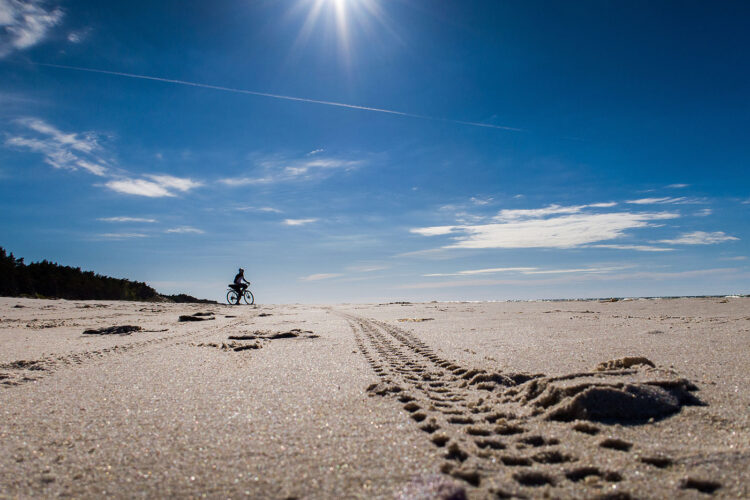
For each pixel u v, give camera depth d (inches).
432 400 112.0
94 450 81.2
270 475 69.2
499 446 80.1
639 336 206.1
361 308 565.3
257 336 251.6
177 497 63.1
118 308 511.2
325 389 123.1
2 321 356.8
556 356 165.9
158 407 108.0
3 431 92.5
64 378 143.9
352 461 73.5
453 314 397.7
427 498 59.6
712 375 122.1
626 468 69.6
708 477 65.1
